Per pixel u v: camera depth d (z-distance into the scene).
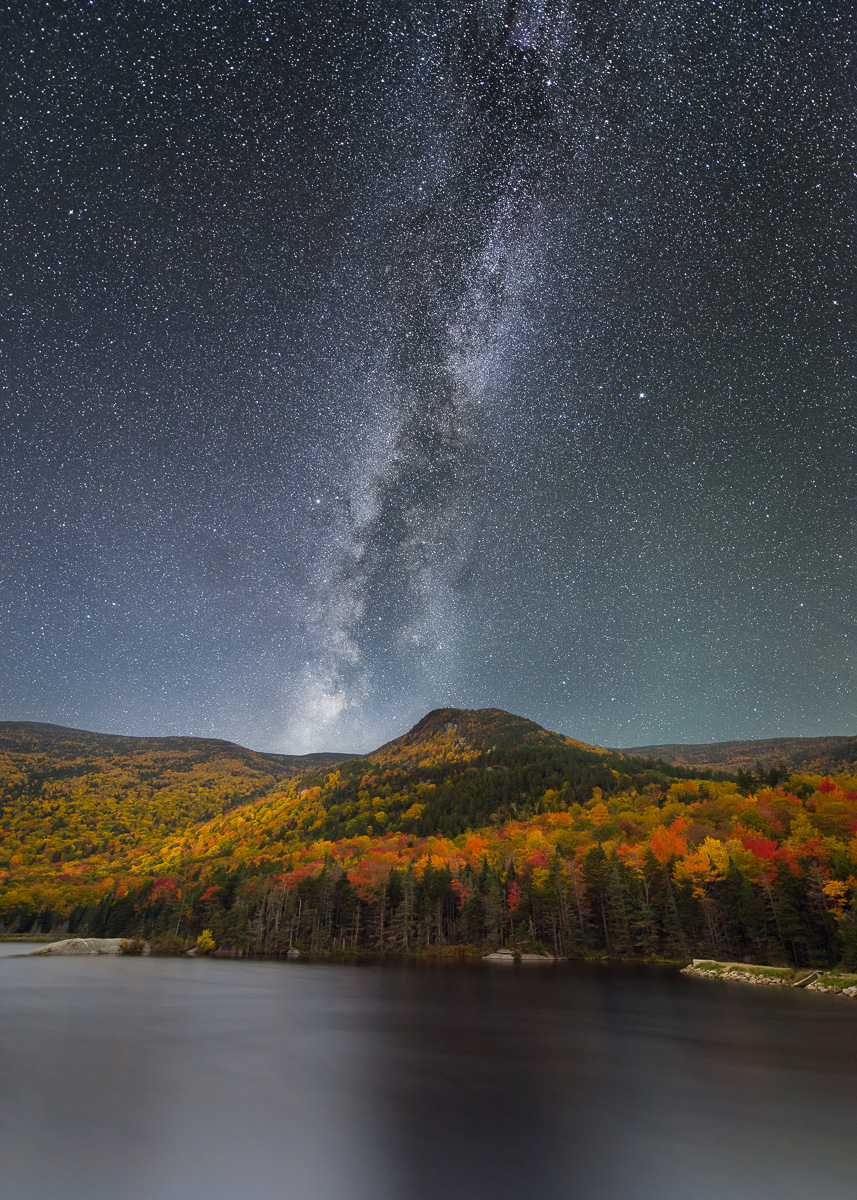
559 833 125.25
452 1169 19.03
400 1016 45.16
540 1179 18.22
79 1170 19.11
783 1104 24.73
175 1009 48.69
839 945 62.88
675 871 86.31
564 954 85.12
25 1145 21.14
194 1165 19.52
